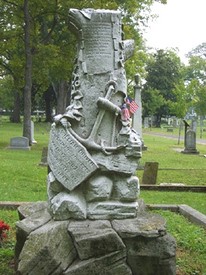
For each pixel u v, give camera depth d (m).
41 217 5.49
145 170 13.12
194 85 43.75
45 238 4.87
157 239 4.99
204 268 5.80
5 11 25.55
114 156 5.39
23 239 5.21
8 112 85.81
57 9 24.98
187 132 26.02
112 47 5.69
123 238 4.95
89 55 5.65
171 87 74.75
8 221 7.80
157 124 78.62
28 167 15.27
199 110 50.03
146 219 5.39
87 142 5.39
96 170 5.28
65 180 5.30
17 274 4.97
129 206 5.38
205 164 20.06
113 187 5.43
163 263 4.98
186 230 7.47
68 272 4.77
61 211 5.25
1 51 26.73
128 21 29.48
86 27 5.66
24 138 23.14
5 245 6.37
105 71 5.62
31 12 25.59
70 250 4.93
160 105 70.12
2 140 29.16
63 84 41.06
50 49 25.52
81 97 5.58
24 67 27.80
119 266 4.88
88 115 5.54
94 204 5.33
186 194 12.09
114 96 5.62
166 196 11.55
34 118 70.44
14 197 10.16
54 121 5.46
